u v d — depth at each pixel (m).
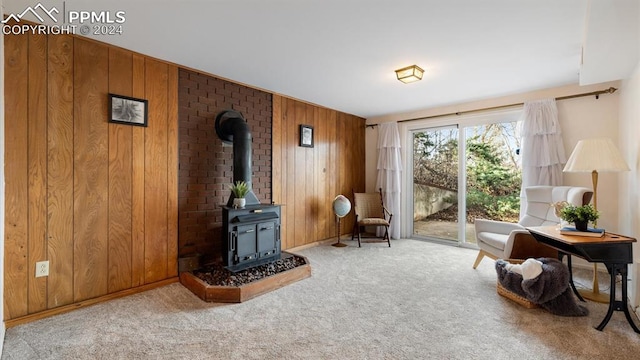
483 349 1.75
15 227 2.02
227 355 1.70
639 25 1.83
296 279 2.90
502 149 4.02
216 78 3.21
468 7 1.90
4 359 1.65
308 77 3.24
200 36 2.30
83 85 2.31
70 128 2.25
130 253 2.57
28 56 2.07
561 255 2.59
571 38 2.30
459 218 4.38
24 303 2.06
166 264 2.80
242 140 3.09
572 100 3.39
